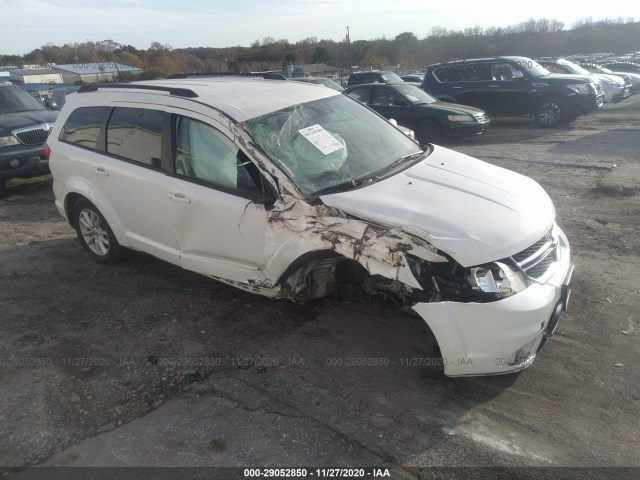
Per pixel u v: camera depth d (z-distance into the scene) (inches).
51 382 134.6
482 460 105.0
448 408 120.1
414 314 138.5
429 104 495.8
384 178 145.2
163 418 119.6
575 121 595.2
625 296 166.1
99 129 188.7
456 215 122.9
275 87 180.2
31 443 113.3
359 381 130.6
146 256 214.2
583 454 105.7
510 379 129.5
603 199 270.1
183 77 229.8
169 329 158.9
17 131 320.8
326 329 154.4
